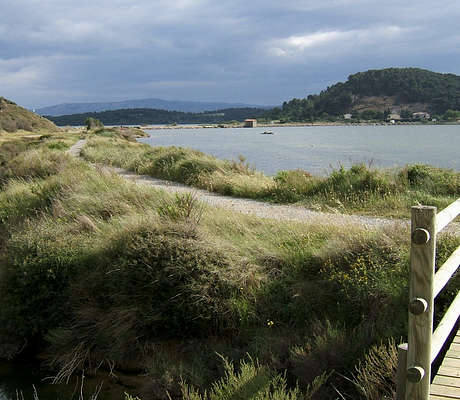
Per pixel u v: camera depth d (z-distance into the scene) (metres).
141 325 6.79
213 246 7.54
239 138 103.38
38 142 51.94
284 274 7.21
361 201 12.61
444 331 3.62
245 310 6.63
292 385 5.33
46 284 7.62
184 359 6.35
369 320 5.84
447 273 3.58
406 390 3.25
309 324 6.23
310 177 15.60
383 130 144.38
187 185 17.48
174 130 192.75
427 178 14.26
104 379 6.27
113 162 25.77
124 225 8.36
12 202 13.41
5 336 7.41
